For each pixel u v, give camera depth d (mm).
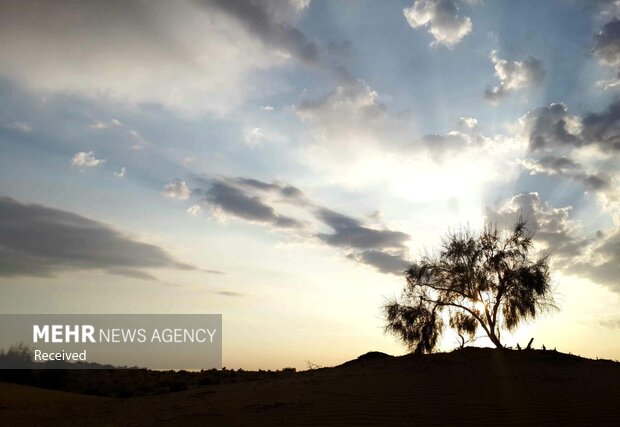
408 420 12273
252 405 15016
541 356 19703
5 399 25188
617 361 20625
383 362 21203
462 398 14266
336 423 12203
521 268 23797
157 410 17266
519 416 12531
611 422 11977
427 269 25031
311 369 25359
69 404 23266
